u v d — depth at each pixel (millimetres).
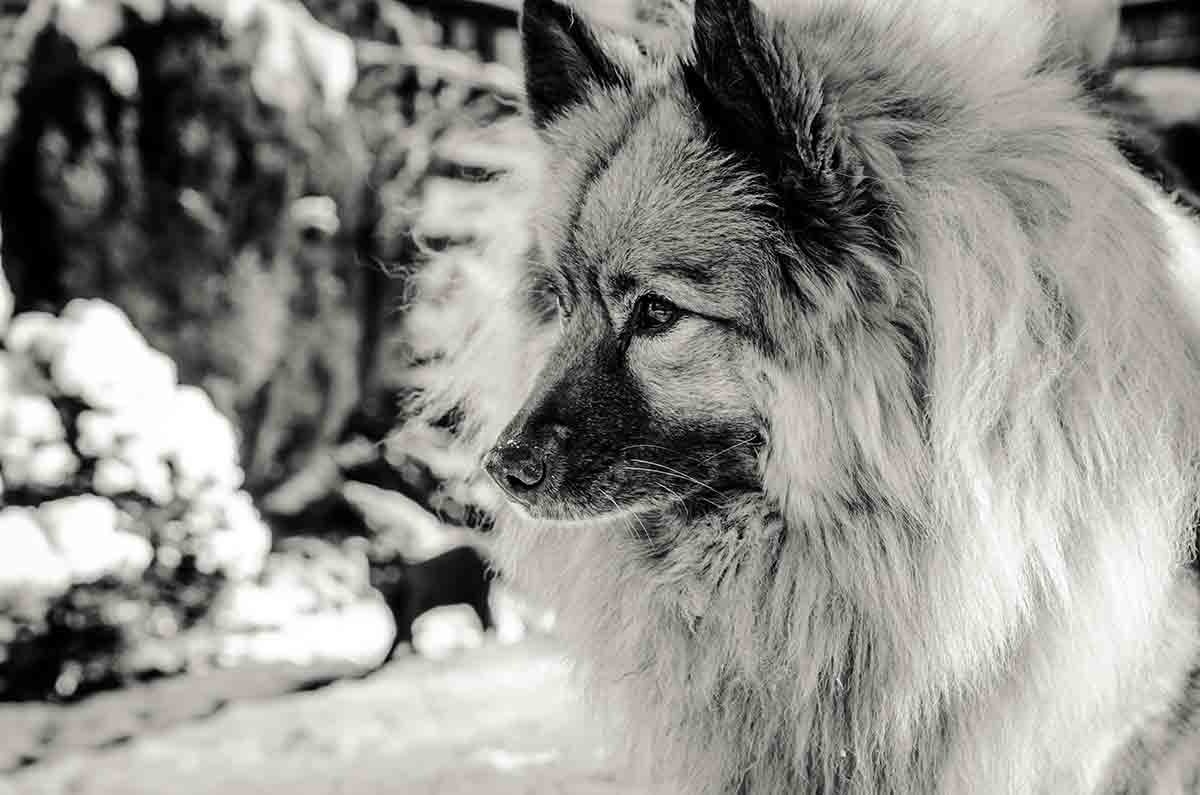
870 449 2557
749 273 2674
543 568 3191
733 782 2887
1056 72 2934
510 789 3898
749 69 2582
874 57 2734
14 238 8398
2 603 6238
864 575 2615
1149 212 2672
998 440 2471
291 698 5719
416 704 5398
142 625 6762
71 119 8430
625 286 2793
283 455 9172
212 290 8703
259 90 8797
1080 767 2592
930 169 2588
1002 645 2496
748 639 2785
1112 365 2477
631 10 3631
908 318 2557
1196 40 12461
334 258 9109
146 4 8570
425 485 9422
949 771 2588
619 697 3076
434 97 10359
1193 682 2697
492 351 3314
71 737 5438
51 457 6707
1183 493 2570
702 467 2791
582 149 3006
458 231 6887
